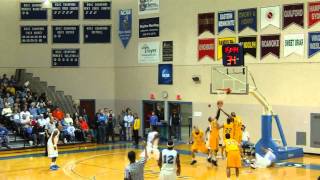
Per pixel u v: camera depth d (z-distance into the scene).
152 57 28.27
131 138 28.05
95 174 17.14
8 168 18.50
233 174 17.08
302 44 22.47
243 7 24.47
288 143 22.95
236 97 24.69
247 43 24.34
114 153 22.61
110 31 30.00
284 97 23.09
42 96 27.20
